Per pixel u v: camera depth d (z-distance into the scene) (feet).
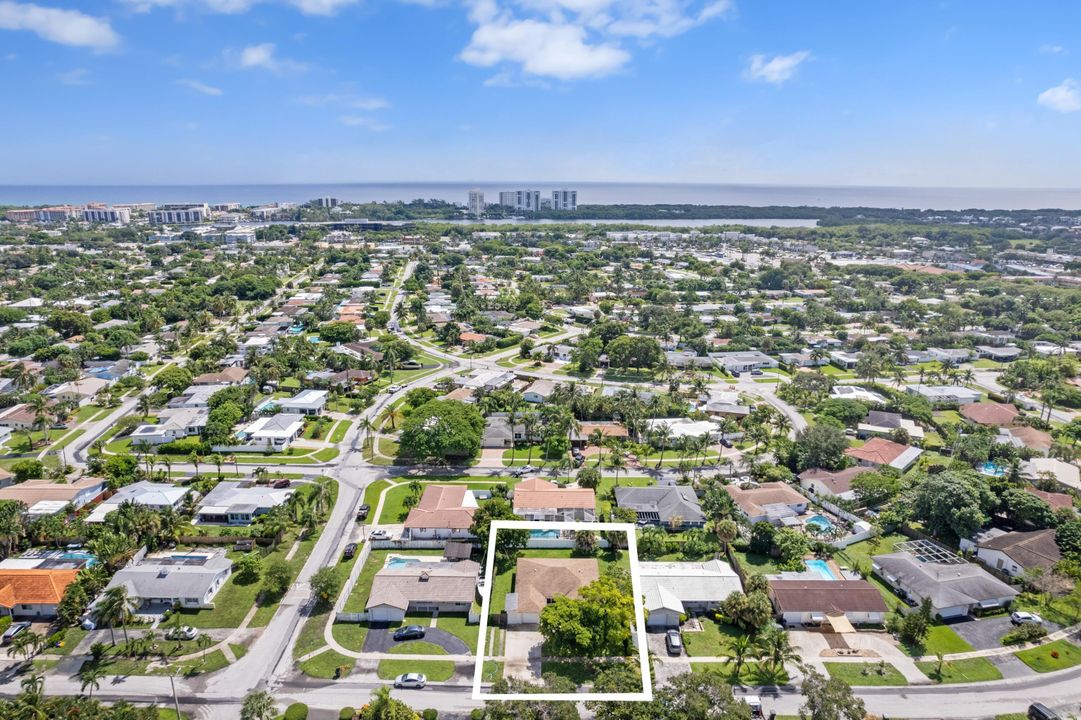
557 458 539.70
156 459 521.24
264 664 306.76
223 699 285.64
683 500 450.30
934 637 332.39
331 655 313.12
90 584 344.08
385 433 590.55
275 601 353.31
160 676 298.35
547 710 258.98
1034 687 297.74
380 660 310.24
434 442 515.09
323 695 288.10
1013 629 339.57
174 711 278.26
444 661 309.63
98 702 274.77
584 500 442.91
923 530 436.35
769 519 437.17
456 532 416.67
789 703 285.84
